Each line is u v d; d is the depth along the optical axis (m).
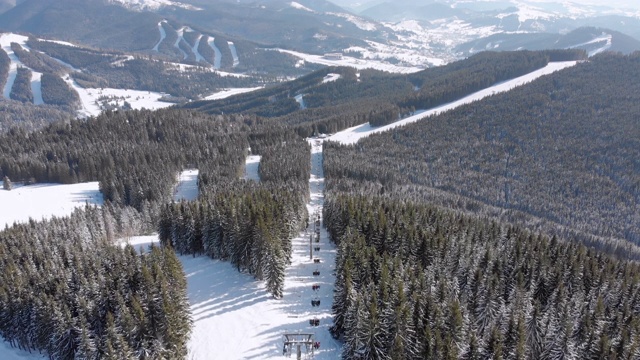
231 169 178.12
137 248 115.75
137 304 64.81
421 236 87.69
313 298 81.62
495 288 71.31
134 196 159.00
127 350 59.88
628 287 78.31
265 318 75.38
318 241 112.94
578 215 191.25
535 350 65.44
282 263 81.75
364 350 59.91
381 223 91.38
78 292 73.25
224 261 98.81
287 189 138.62
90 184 183.12
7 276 80.38
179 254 105.75
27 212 151.50
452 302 63.41
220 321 75.75
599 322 65.69
